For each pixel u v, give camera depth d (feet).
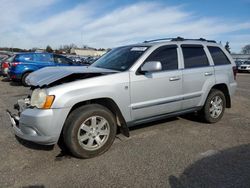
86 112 11.88
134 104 13.55
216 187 9.71
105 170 11.10
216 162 11.80
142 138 14.98
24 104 12.34
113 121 12.82
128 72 13.30
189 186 9.79
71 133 11.62
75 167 11.39
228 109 22.71
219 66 18.02
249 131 16.35
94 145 12.42
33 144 13.98
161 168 11.25
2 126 17.24
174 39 16.37
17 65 38.37
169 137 15.19
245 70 86.07
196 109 16.99
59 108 11.16
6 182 10.15
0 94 30.91
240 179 10.26
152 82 14.10
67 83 11.64
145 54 14.19
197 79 16.42
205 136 15.37
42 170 11.12
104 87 12.35
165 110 15.06
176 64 15.61
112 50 17.40
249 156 12.46
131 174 10.73
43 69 14.20
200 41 17.76
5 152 12.96
